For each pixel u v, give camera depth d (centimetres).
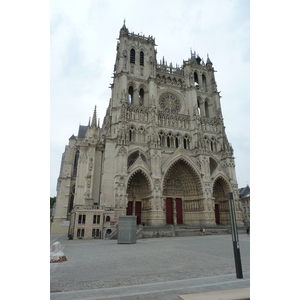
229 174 7194
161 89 7756
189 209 6800
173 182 7069
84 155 6694
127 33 7844
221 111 8200
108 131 6644
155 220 5609
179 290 1083
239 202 6981
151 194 5828
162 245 3284
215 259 2027
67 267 1720
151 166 6081
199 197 6644
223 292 796
